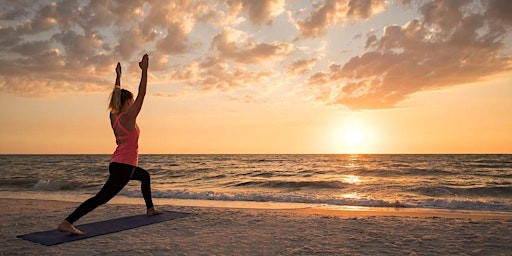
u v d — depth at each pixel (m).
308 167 32.41
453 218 5.39
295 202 8.73
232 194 9.89
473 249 3.40
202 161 51.81
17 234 4.09
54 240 3.72
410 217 5.47
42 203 7.53
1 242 3.66
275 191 12.63
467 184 15.55
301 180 17.78
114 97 4.01
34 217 5.35
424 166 31.56
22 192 11.67
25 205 7.13
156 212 5.45
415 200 8.77
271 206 7.89
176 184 16.56
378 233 4.19
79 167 32.06
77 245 3.54
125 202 8.49
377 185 14.34
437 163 37.62
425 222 4.97
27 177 20.14
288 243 3.67
